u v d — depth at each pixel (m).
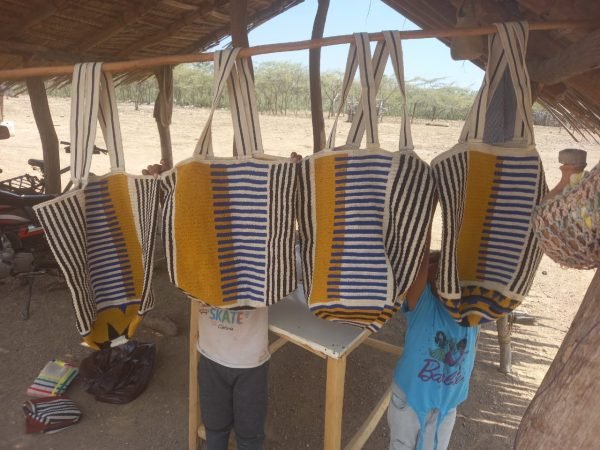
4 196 3.90
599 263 1.00
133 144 13.79
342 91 1.36
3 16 3.64
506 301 1.55
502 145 1.50
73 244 1.50
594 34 1.51
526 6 1.62
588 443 0.97
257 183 1.47
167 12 4.57
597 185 0.92
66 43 4.61
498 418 2.98
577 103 2.65
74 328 3.72
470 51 1.81
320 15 5.11
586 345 1.00
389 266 1.39
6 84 5.38
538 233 1.09
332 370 1.89
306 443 2.70
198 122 20.73
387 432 2.79
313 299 1.48
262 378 2.03
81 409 2.87
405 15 2.79
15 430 2.68
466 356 1.90
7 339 3.53
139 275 1.72
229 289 1.55
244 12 3.21
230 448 2.41
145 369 3.09
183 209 1.44
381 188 1.37
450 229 1.41
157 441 2.66
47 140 5.31
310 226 1.48
